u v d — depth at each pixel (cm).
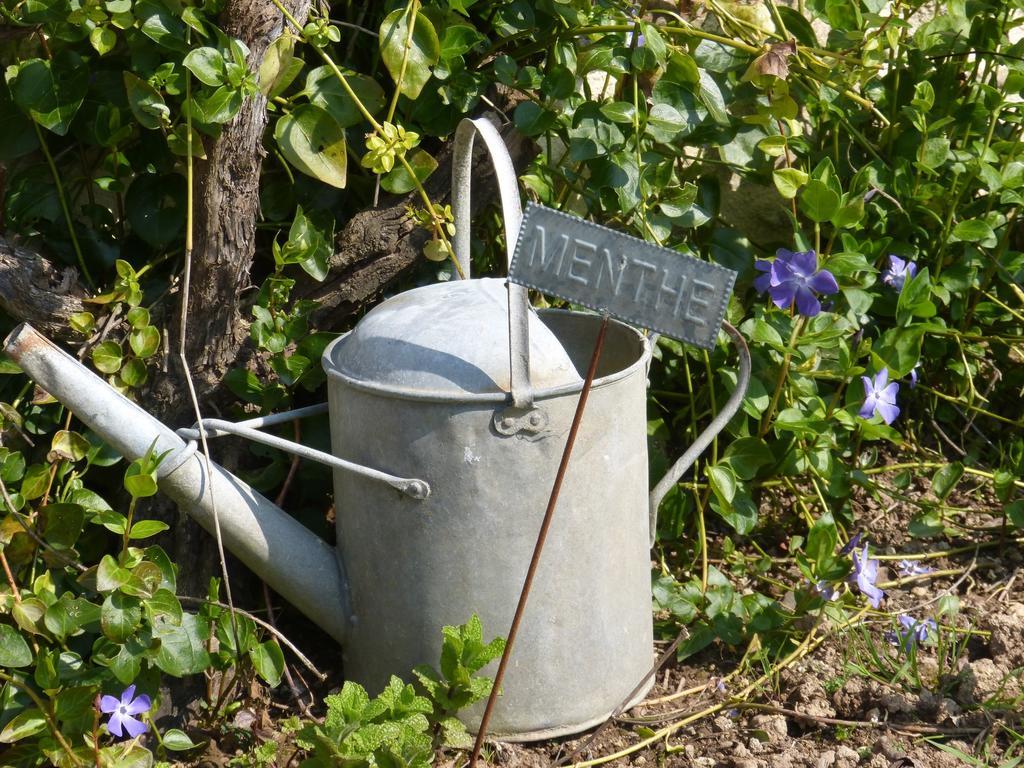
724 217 236
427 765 133
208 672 162
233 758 158
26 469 172
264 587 177
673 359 219
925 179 226
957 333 228
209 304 169
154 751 160
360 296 189
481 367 143
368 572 157
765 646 184
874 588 176
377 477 147
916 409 246
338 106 173
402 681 159
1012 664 177
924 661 180
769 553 215
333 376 153
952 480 210
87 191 189
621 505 155
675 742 163
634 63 183
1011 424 243
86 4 161
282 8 158
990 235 215
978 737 159
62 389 143
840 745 160
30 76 166
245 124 158
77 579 156
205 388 175
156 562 149
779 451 208
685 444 223
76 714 140
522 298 137
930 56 224
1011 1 218
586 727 161
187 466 150
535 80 188
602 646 158
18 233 182
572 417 145
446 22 183
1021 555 214
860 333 211
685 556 207
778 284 189
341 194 195
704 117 190
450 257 193
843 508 216
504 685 155
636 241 129
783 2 230
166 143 178
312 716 167
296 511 192
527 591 139
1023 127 234
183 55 163
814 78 208
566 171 212
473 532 147
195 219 165
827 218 193
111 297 165
